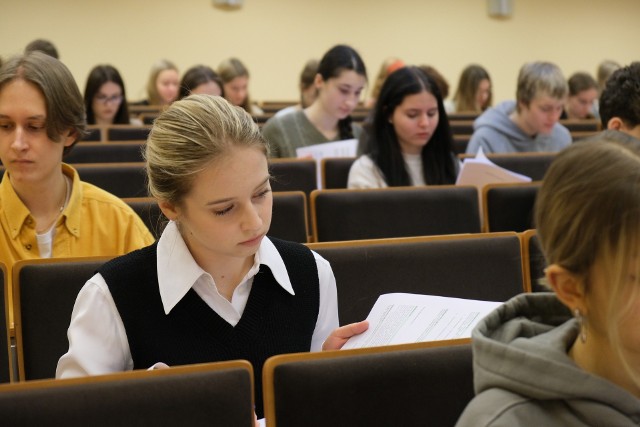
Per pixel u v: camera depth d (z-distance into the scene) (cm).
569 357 89
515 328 96
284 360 121
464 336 139
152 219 230
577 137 453
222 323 144
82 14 887
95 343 141
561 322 100
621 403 82
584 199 78
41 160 192
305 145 385
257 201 133
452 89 1003
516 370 86
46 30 878
